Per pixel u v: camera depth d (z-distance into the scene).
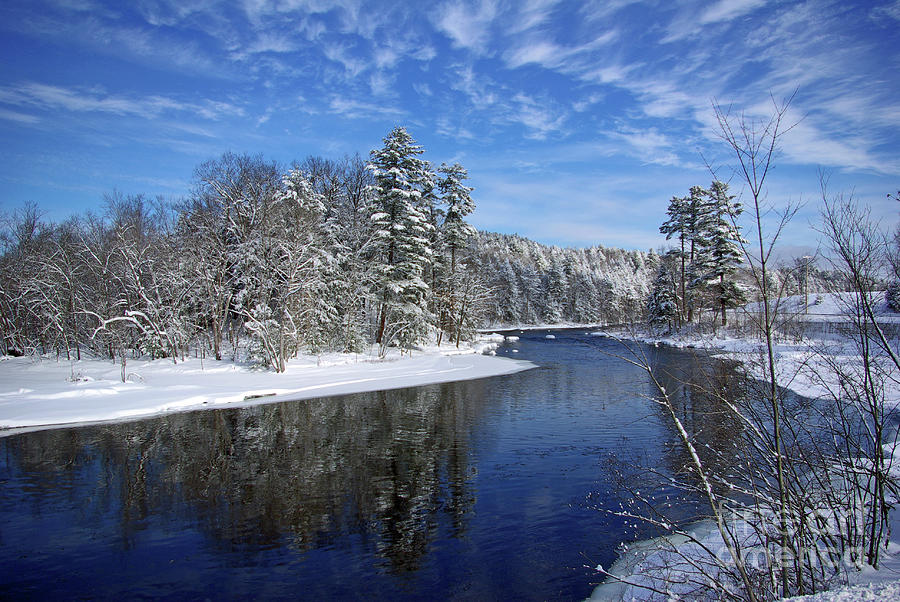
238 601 7.18
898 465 6.88
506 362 35.38
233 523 9.80
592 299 94.69
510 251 136.12
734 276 39.50
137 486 11.82
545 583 7.40
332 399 22.47
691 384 6.44
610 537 8.73
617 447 13.95
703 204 45.19
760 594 5.01
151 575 7.93
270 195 33.34
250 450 14.62
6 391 22.12
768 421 6.43
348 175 48.53
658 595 6.45
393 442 15.30
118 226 31.75
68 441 15.73
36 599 7.28
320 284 32.59
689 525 8.68
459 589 7.34
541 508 10.12
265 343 28.80
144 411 19.72
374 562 8.23
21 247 38.66
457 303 45.12
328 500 10.88
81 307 34.19
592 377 27.88
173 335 31.39
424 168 39.81
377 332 38.00
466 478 12.02
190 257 33.62
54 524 9.84
